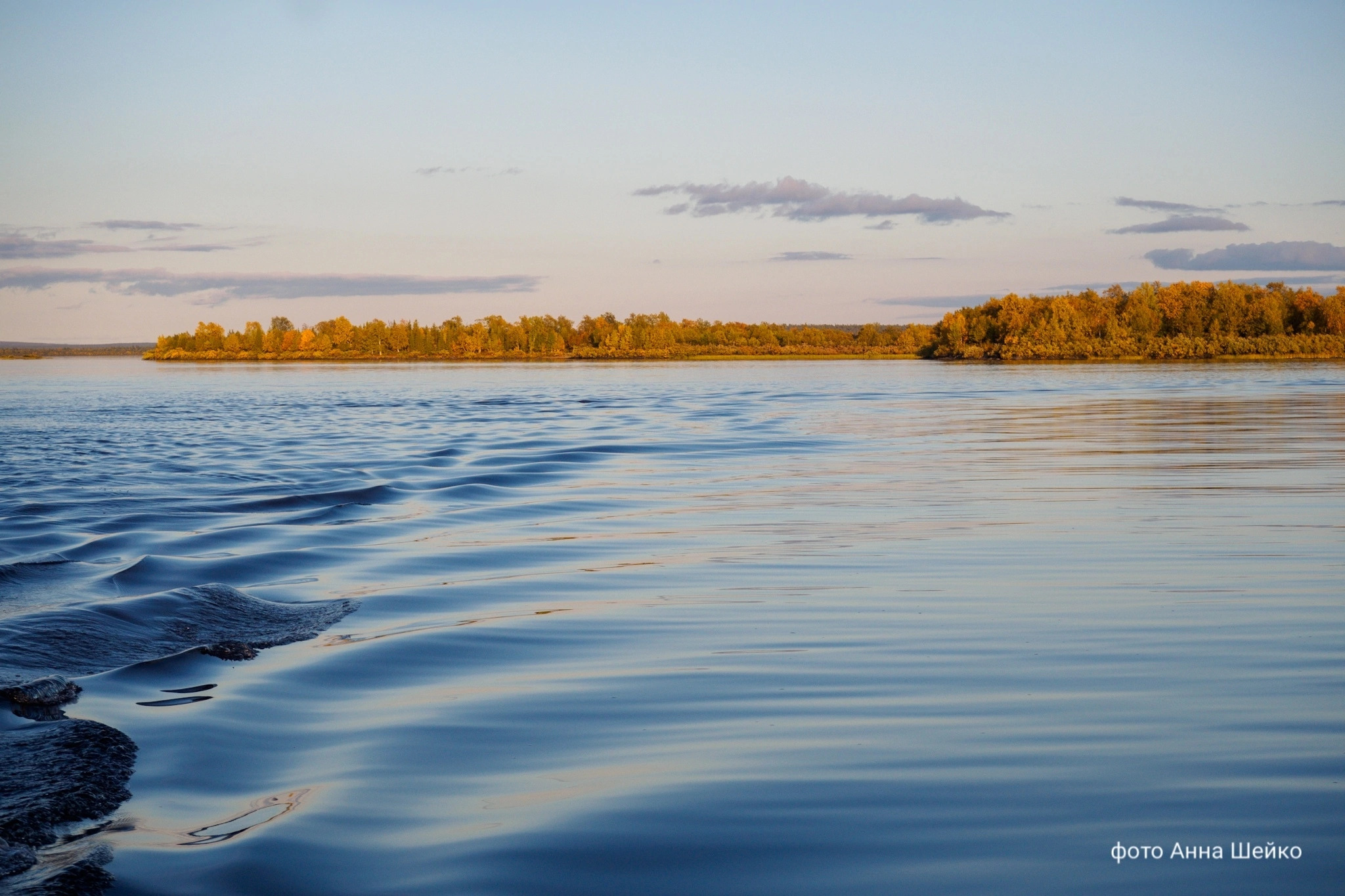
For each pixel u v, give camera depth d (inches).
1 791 198.5
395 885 161.0
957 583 380.2
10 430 1251.8
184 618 329.7
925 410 1573.6
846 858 165.8
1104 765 200.8
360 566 429.7
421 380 3543.3
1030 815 179.3
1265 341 4697.3
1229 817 177.0
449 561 442.6
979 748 211.3
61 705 252.4
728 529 517.7
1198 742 211.8
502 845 173.0
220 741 226.4
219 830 182.1
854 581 387.5
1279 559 417.4
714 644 300.8
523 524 539.8
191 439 1109.7
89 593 367.6
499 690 261.0
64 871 165.9
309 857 170.2
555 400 2003.0
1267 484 659.4
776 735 222.1
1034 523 518.6
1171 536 474.6
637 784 197.0
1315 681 252.5
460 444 1027.9
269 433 1198.3
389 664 286.4
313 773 207.6
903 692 250.7
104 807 192.2
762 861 165.3
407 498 639.1
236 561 434.0
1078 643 293.4
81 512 579.2
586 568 422.9
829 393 2188.7
